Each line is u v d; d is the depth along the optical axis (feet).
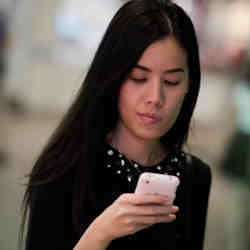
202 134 52.85
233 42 59.26
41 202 7.72
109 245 7.73
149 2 7.40
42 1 55.01
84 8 56.75
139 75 7.26
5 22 51.26
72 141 7.77
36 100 56.49
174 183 6.89
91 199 7.65
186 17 7.55
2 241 22.08
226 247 23.38
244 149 20.27
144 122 7.41
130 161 7.95
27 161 36.42
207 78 59.72
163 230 8.00
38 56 56.34
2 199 27.61
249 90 20.53
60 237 7.68
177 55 7.24
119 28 7.32
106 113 7.75
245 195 20.75
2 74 52.70
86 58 57.77
